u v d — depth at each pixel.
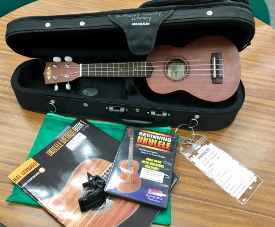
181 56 0.55
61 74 0.57
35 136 0.53
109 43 0.57
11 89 0.59
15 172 0.46
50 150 0.49
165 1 0.48
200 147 0.53
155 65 0.55
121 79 0.62
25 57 0.65
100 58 0.60
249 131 0.55
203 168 0.49
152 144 0.50
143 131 0.51
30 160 0.47
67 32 0.49
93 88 0.60
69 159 0.48
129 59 0.60
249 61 0.65
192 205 0.45
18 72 0.56
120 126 0.55
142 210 0.43
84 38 0.55
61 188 0.44
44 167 0.47
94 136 0.52
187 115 0.52
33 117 0.56
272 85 0.61
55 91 0.55
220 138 0.54
